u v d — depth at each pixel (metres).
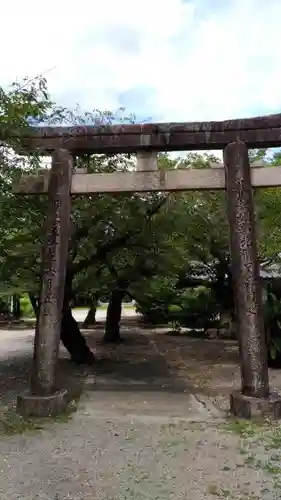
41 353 6.39
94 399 7.26
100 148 6.84
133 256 10.59
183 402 7.06
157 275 11.59
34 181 6.87
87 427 5.68
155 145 6.73
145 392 7.80
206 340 15.46
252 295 6.26
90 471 4.32
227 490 3.91
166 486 3.99
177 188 6.73
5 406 6.68
